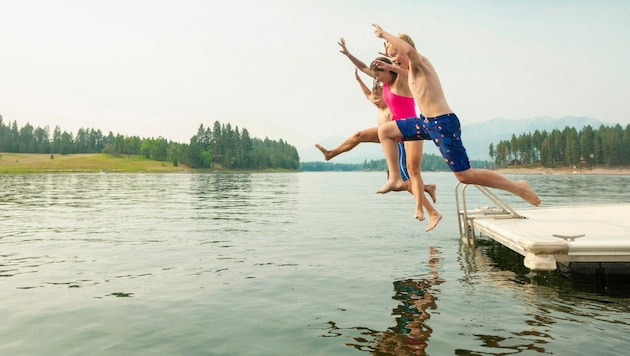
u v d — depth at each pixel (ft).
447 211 55.47
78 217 48.70
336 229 38.83
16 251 28.14
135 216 49.96
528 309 16.38
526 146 550.36
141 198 83.92
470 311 16.15
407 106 14.62
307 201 77.92
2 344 13.10
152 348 12.81
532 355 12.09
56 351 12.57
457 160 13.85
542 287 19.62
